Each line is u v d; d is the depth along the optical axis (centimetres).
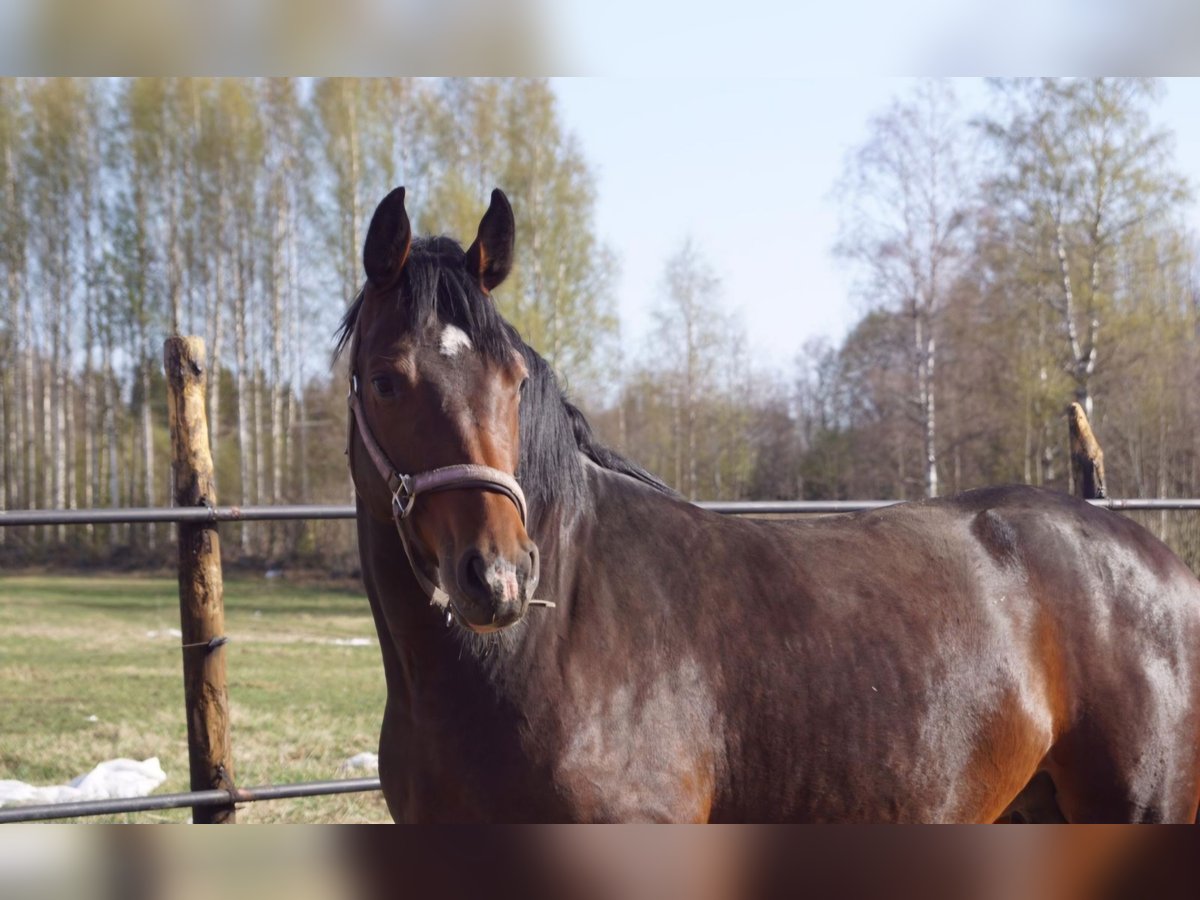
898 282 1945
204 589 329
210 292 2853
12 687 821
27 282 3059
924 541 259
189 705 328
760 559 241
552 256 2266
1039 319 2073
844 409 2677
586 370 2316
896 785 230
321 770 540
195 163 2762
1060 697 253
